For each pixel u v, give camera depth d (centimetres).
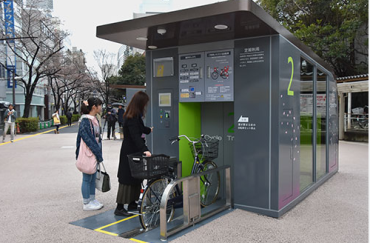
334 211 451
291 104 458
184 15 356
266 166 420
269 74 413
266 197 422
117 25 412
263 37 416
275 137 412
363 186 617
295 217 422
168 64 495
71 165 850
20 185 620
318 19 1966
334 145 747
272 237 352
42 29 2234
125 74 4216
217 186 493
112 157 991
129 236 357
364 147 1298
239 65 434
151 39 445
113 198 529
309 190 550
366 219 417
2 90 1970
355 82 1393
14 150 1183
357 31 1797
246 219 408
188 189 376
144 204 374
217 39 440
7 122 1473
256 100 423
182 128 488
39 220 414
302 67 516
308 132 559
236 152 443
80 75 3219
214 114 513
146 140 513
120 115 1552
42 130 2469
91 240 346
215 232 365
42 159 956
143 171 348
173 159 420
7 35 1948
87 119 437
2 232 371
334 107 758
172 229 357
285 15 2033
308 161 562
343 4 1812
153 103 509
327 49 1897
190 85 473
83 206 461
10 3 1986
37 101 3956
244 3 321
